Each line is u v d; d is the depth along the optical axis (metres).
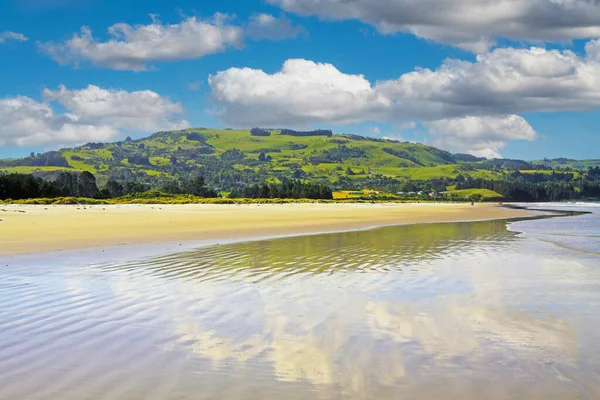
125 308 11.02
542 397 6.37
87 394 6.38
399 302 11.62
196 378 6.94
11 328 9.41
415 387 6.68
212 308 11.02
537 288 13.28
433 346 8.38
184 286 13.51
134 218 44.59
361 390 6.57
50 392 6.43
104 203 104.62
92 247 22.80
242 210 70.19
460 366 7.45
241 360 7.67
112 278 14.73
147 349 8.18
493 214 70.56
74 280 14.38
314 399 6.30
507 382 6.84
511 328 9.47
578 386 6.72
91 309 10.92
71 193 139.00
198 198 126.81
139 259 18.94
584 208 109.50
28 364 7.47
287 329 9.37
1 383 6.73
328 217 54.16
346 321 9.95
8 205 81.81
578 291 12.90
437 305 11.34
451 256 20.05
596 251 21.77
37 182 115.69
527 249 22.59
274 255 20.27
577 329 9.41
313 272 15.91
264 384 6.75
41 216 45.72
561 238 28.39
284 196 165.50
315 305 11.31
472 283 14.02
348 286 13.55
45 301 11.69
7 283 13.92
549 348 8.29
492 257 19.69
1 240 25.03
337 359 7.73
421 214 68.56
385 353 8.02
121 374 7.07
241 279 14.61
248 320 10.02
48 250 21.59
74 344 8.44
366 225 41.28
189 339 8.73
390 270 16.36
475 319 10.12
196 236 28.58
